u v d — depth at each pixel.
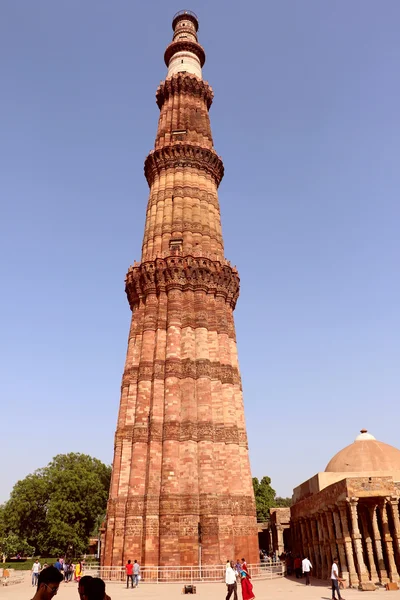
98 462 103.44
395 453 42.94
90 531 91.88
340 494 31.58
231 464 43.31
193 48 76.56
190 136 64.75
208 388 45.25
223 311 51.28
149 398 45.03
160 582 35.81
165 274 51.06
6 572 51.97
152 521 38.88
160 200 58.88
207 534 38.47
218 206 61.22
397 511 30.77
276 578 40.91
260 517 92.00
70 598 30.03
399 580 29.44
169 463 40.88
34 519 91.62
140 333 49.62
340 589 29.42
